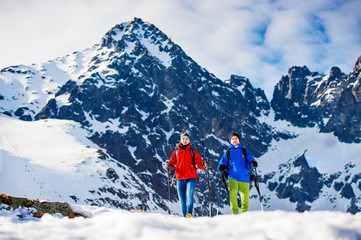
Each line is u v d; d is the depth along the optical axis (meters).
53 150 140.38
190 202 9.66
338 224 3.15
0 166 106.81
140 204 127.62
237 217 4.09
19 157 124.62
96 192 113.00
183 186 9.98
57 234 3.31
